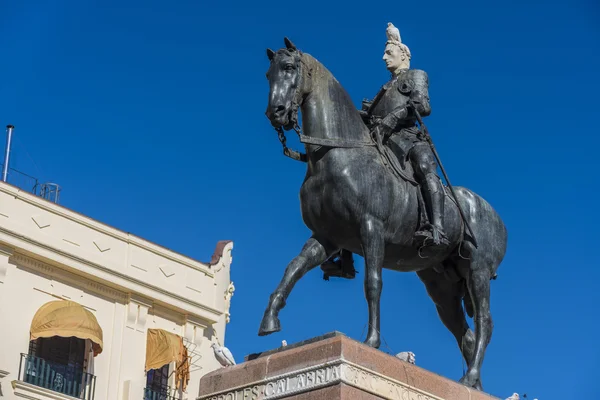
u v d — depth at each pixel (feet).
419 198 30.22
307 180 29.60
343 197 28.76
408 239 30.09
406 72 31.73
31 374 75.05
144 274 84.02
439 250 30.81
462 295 32.94
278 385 26.73
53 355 77.15
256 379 27.40
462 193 32.50
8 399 72.74
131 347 81.61
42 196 85.10
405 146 30.89
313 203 29.30
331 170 28.99
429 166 30.40
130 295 82.48
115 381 79.92
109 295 81.61
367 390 25.91
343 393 25.31
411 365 27.50
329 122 29.48
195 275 87.92
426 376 27.68
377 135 30.25
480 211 32.48
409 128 31.24
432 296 33.17
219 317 88.94
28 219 77.51
